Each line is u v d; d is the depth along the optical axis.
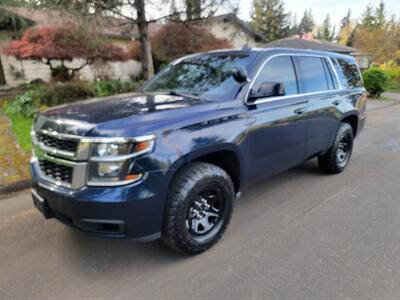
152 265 2.41
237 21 13.65
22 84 13.09
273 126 3.01
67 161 2.05
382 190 3.91
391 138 7.12
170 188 2.26
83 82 9.95
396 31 29.75
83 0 7.32
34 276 2.27
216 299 2.04
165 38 12.66
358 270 2.33
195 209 2.44
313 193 3.81
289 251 2.58
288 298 2.04
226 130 2.51
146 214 2.08
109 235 2.07
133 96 2.92
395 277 2.26
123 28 9.52
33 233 2.85
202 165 2.47
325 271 2.32
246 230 2.91
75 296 2.07
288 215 3.23
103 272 2.32
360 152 5.81
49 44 9.89
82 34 8.22
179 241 2.35
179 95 2.88
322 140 3.94
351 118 4.64
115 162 1.95
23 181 3.86
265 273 2.30
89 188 1.98
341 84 4.27
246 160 2.78
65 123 2.13
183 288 2.14
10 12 10.58
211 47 12.55
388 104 13.72
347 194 3.78
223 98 2.68
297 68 3.47
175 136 2.15
